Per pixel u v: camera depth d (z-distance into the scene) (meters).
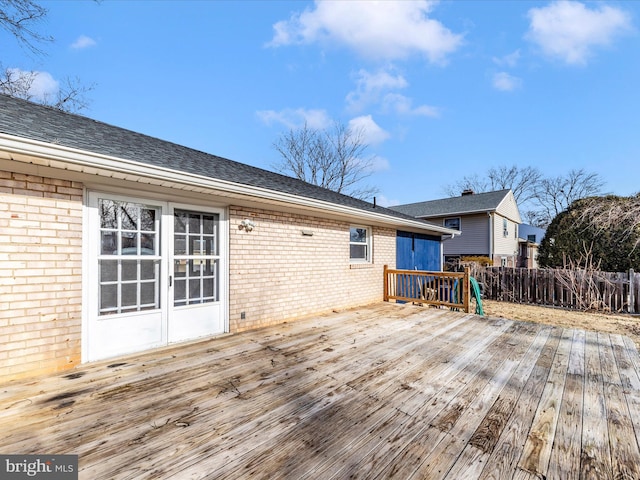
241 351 3.92
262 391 2.80
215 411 2.44
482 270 10.15
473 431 2.19
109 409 2.45
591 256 8.95
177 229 4.24
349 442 2.05
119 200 3.70
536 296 9.06
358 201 9.02
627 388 2.92
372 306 7.30
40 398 2.62
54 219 3.19
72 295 3.30
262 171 7.54
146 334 3.90
